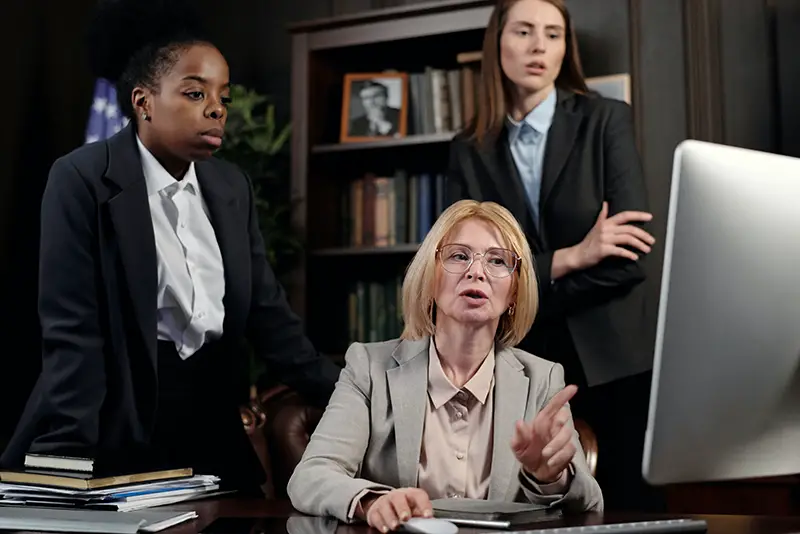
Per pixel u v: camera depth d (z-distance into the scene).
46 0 3.94
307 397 2.33
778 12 3.20
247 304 2.24
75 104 4.07
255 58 4.11
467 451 1.58
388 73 3.58
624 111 2.67
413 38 3.45
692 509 2.80
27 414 2.08
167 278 2.12
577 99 2.74
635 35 3.34
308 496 1.40
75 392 1.97
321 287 3.61
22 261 3.74
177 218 2.16
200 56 2.11
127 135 2.15
